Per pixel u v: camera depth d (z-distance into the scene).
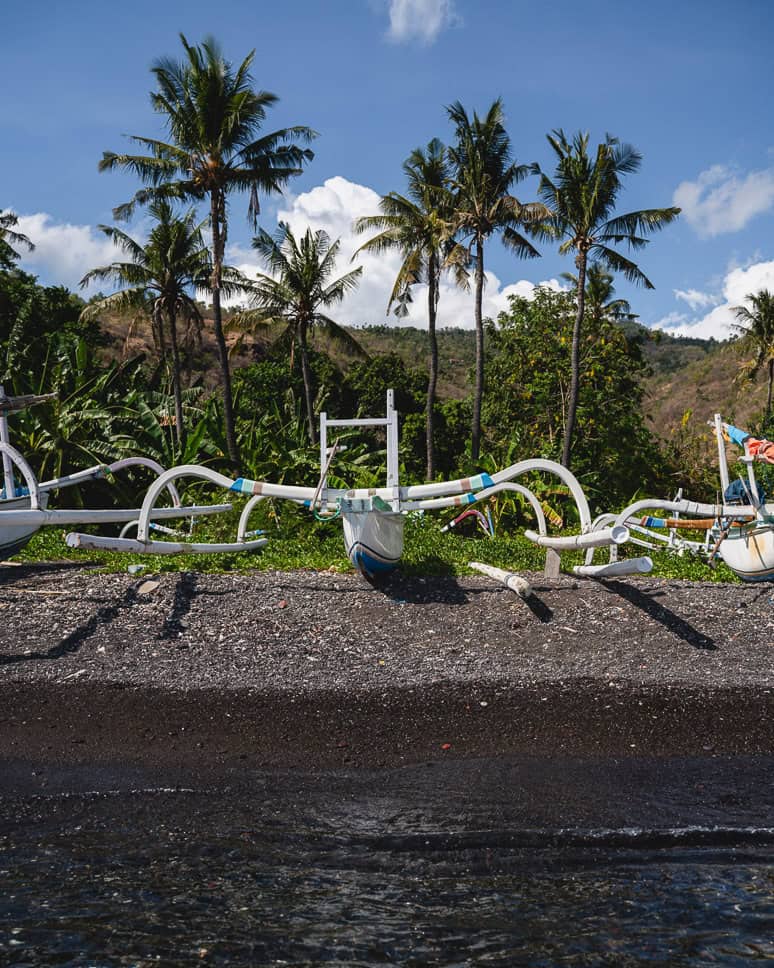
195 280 30.97
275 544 13.71
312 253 33.00
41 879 3.93
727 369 112.31
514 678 7.24
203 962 3.21
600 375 35.91
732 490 10.61
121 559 12.16
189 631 8.52
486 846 4.37
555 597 10.00
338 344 34.62
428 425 30.31
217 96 26.45
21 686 6.85
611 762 5.61
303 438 26.66
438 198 30.98
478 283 29.72
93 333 43.66
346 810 4.81
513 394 38.94
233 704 6.60
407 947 3.35
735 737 6.06
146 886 3.87
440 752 5.80
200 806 4.86
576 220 29.09
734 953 3.31
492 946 3.36
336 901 3.75
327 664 7.64
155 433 22.33
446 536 15.02
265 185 27.25
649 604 9.81
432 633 8.68
